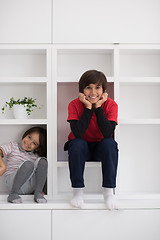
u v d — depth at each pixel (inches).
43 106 87.6
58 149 87.0
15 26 81.0
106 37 81.3
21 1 81.2
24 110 81.4
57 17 81.3
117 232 70.8
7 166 82.0
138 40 81.5
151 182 86.9
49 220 70.6
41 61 87.2
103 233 70.7
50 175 78.3
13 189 73.0
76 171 69.3
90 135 78.0
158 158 87.3
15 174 78.7
